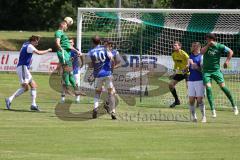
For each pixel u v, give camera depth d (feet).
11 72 303.68
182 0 433.89
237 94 225.35
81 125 142.82
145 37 240.12
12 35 580.71
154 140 122.83
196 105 178.91
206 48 157.28
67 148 112.78
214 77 161.89
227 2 413.18
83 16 214.69
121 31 223.30
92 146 115.14
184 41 256.11
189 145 117.50
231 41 261.24
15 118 152.87
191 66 151.94
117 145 116.57
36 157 103.55
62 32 184.24
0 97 207.51
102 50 156.35
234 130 137.80
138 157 104.99
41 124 143.33
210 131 135.95
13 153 107.04
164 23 218.79
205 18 220.23
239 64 240.53
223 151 111.55
